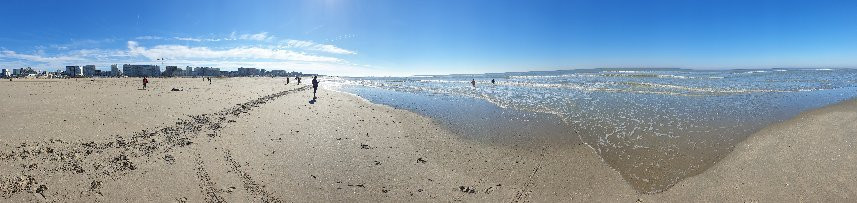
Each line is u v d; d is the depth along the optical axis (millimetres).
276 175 9039
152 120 15242
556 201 8070
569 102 25922
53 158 9289
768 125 16234
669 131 15023
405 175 9336
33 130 12070
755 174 9633
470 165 10336
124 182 8070
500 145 12727
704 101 26047
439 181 9000
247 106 22016
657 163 10695
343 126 15516
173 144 11305
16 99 21734
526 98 29750
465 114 20188
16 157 9133
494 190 8555
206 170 9117
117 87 40531
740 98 28188
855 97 29562
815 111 20375
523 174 9656
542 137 13977
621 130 15242
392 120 17688
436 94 36281
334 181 8781
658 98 28297
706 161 10859
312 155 10820
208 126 14516
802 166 10148
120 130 12867
